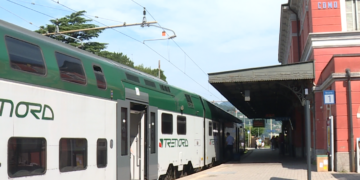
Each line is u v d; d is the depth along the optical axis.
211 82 18.23
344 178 13.49
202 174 15.81
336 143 15.41
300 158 27.30
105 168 9.13
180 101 15.12
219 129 22.30
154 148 12.27
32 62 7.05
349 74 15.09
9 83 6.38
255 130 85.38
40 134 7.01
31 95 6.86
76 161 8.04
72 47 8.73
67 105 7.86
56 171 7.37
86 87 8.58
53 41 8.05
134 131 11.74
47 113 7.23
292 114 31.62
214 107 21.39
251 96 25.44
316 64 18.34
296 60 25.84
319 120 18.47
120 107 9.99
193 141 16.48
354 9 18.59
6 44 6.53
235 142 29.55
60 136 7.56
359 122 15.09
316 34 18.33
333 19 18.48
